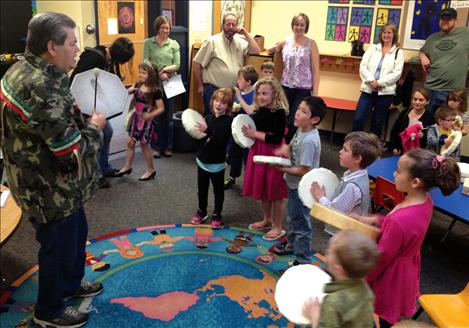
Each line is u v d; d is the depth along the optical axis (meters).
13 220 2.02
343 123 5.75
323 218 1.68
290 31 5.87
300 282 1.58
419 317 2.33
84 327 2.14
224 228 3.20
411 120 3.95
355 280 1.33
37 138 1.73
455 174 1.68
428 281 2.69
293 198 2.55
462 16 4.73
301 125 2.46
